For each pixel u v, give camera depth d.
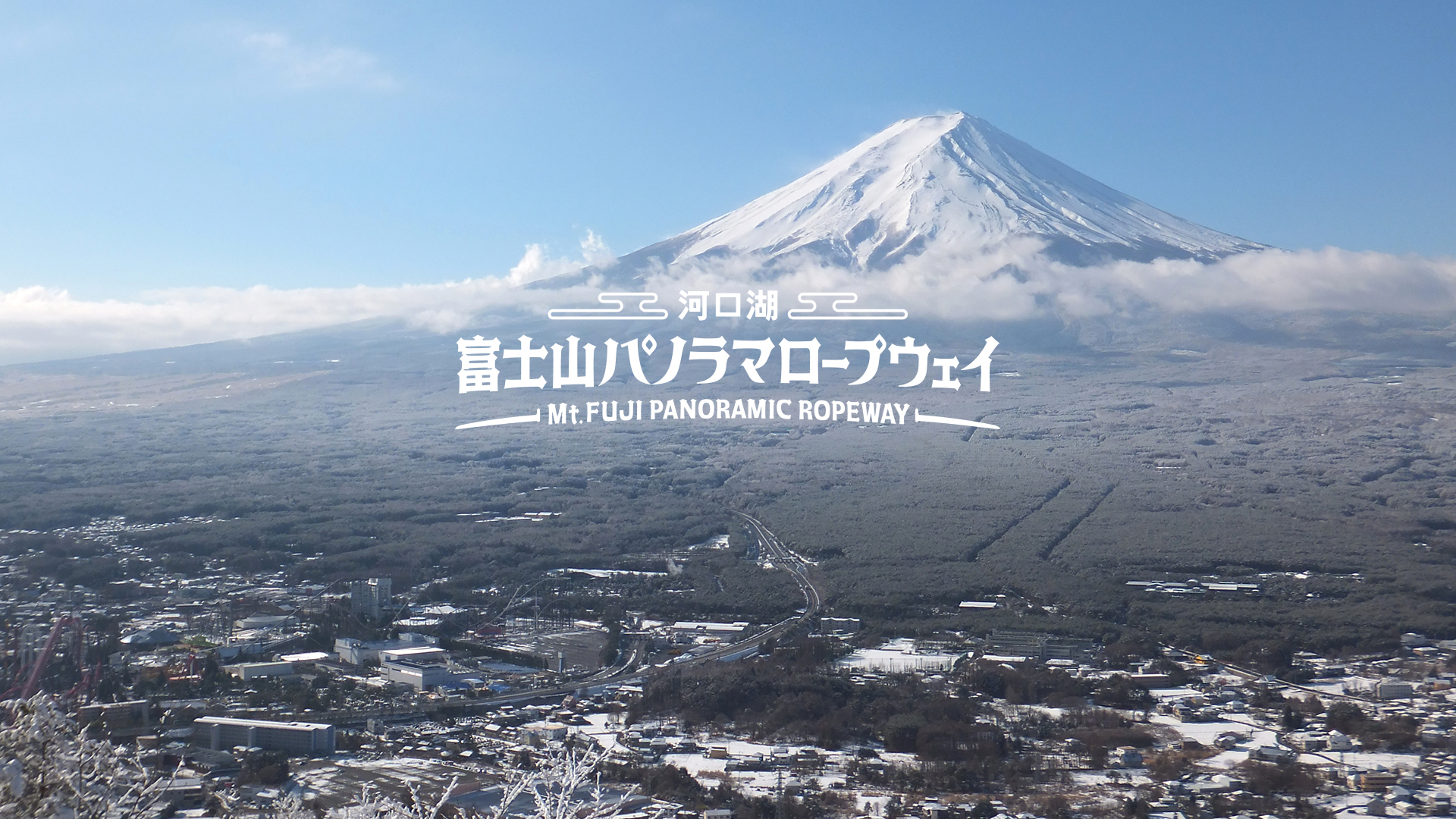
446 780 73.50
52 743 22.66
